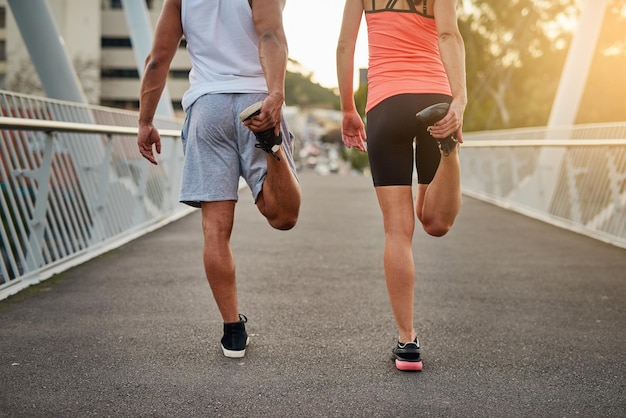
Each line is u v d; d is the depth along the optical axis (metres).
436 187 3.46
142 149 3.71
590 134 9.77
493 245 7.86
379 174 3.54
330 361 3.58
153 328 4.17
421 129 3.53
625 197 7.98
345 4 3.67
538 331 4.25
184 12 3.58
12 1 10.15
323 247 7.48
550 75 41.22
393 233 3.50
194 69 3.64
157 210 9.67
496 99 41.22
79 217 6.81
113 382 3.23
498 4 41.06
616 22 32.75
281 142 3.37
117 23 75.62
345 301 4.95
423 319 4.51
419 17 3.49
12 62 61.22
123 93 76.00
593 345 3.96
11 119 5.00
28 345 3.80
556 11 39.69
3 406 2.92
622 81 33.28
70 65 10.75
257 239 8.03
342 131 3.91
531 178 11.58
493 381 3.32
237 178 3.60
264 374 3.37
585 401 3.08
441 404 3.01
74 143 7.01
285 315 4.53
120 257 6.75
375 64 3.55
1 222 5.23
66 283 5.49
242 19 3.53
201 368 3.44
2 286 5.06
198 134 3.55
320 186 17.33
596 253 7.36
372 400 3.04
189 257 6.77
